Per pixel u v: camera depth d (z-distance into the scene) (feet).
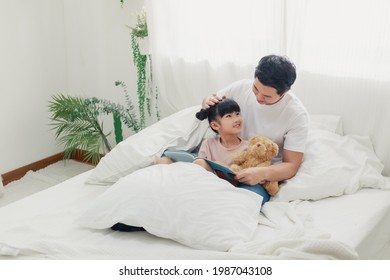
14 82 9.84
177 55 8.59
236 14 7.61
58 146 11.07
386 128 6.67
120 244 5.09
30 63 10.07
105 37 9.90
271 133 6.21
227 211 5.10
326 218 5.48
